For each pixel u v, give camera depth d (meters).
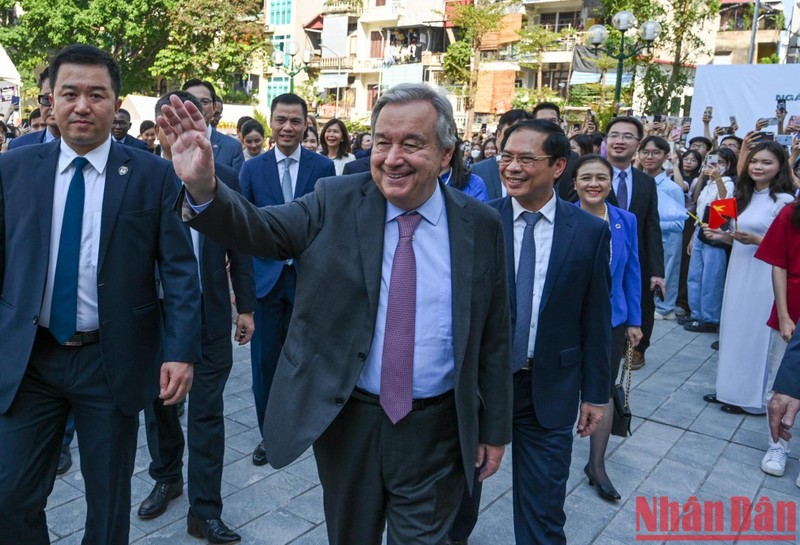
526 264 2.77
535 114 5.02
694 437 4.59
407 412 2.01
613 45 15.09
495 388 2.24
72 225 2.37
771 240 4.16
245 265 3.54
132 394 2.48
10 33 26.33
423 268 2.02
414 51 34.22
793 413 2.11
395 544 2.06
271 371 4.02
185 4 26.69
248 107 29.38
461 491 2.20
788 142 8.05
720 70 9.21
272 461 2.02
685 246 8.00
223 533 3.12
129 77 28.20
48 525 3.23
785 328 4.11
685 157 8.50
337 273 1.98
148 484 3.68
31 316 2.33
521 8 29.97
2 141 6.94
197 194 1.73
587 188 3.46
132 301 2.47
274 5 37.47
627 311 3.59
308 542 3.19
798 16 32.38
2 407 2.33
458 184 3.95
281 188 4.22
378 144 1.93
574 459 4.15
